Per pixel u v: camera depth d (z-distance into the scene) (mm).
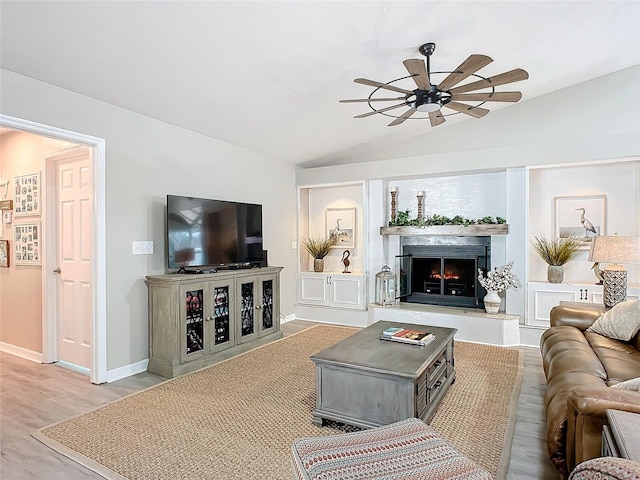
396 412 2342
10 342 4305
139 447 2297
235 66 3109
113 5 2248
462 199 5395
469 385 3256
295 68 3260
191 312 3695
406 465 1383
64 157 3809
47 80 2936
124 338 3547
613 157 4219
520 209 4754
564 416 1716
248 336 4352
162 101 3523
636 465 926
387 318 5289
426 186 5621
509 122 4918
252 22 2568
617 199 4492
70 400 2992
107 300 3410
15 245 4242
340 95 3896
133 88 3230
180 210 3838
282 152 5430
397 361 2475
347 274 5734
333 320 5781
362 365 2414
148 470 2074
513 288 4770
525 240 4648
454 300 5383
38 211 3996
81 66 2822
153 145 3836
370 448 1494
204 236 4113
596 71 4309
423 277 5637
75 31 2441
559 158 4457
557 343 2857
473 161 4910
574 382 1943
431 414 2613
